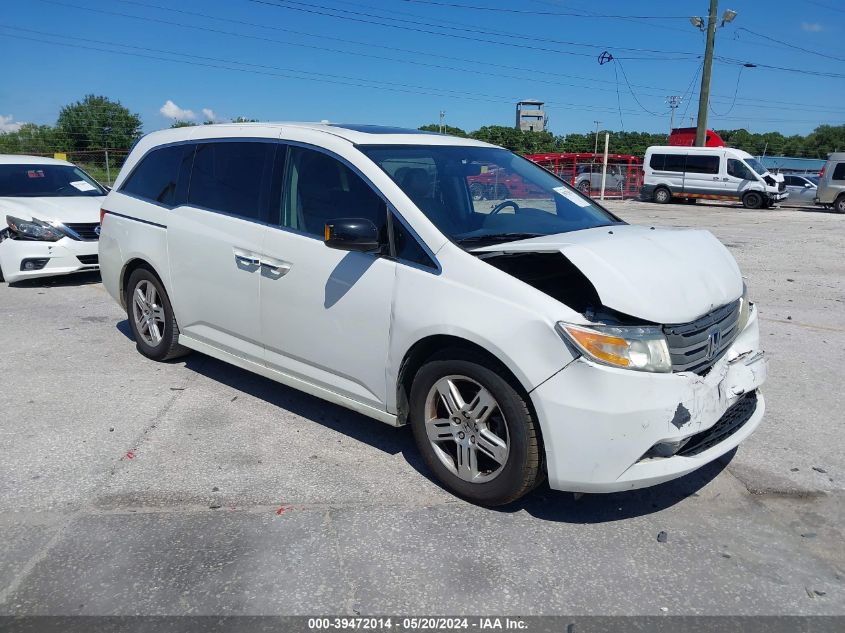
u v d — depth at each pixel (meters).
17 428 4.33
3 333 6.44
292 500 3.51
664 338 3.05
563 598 2.79
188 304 4.89
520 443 3.17
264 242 4.21
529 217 4.03
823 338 6.60
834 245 13.95
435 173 3.94
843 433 4.39
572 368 2.98
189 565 2.96
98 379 5.22
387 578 2.90
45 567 2.94
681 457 3.15
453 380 3.44
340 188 3.91
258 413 4.61
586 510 3.46
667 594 2.83
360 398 3.85
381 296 3.59
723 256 3.77
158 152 5.26
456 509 3.44
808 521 3.38
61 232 8.19
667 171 29.47
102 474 3.75
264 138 4.41
